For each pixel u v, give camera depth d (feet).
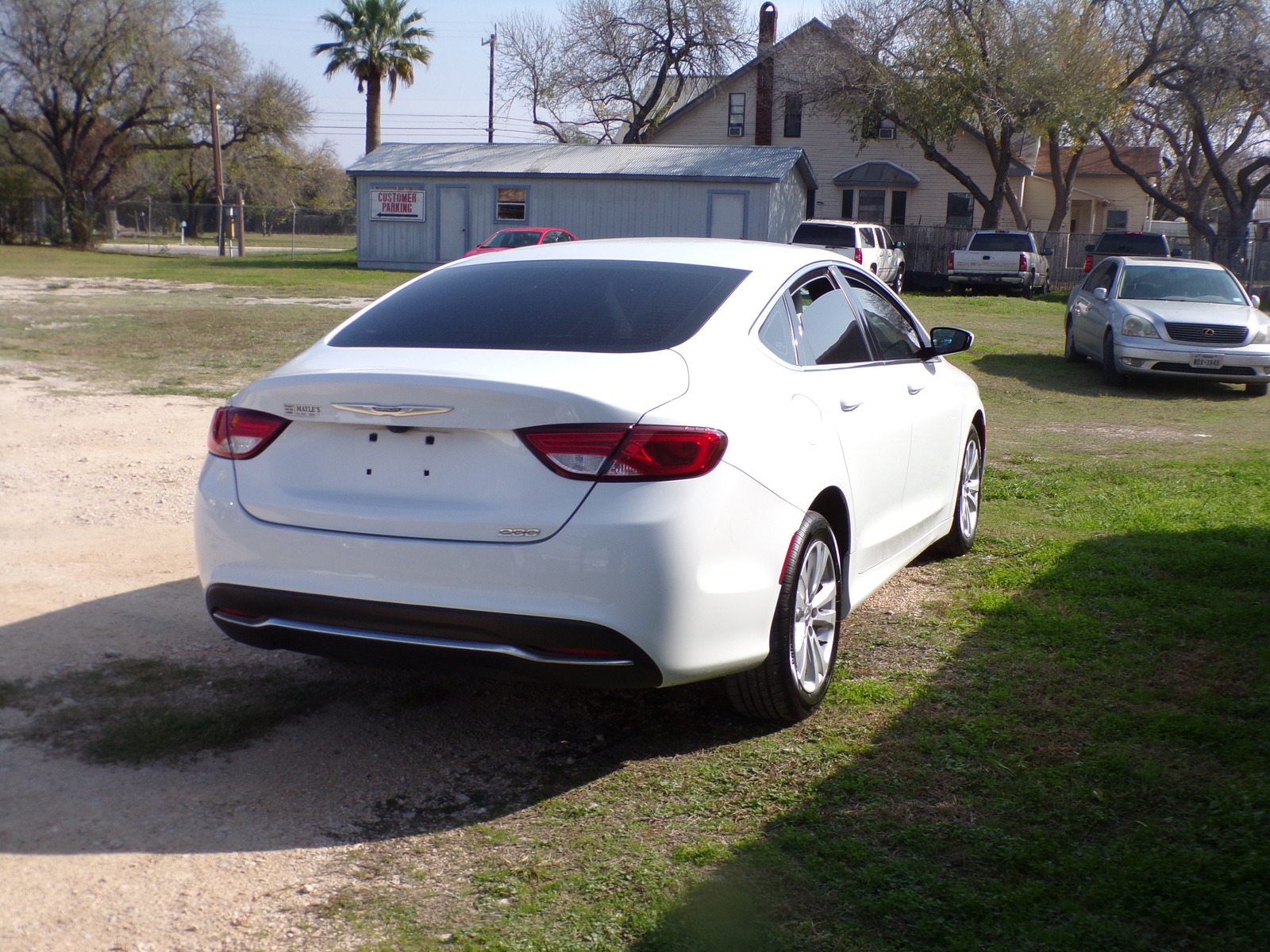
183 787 10.69
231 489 11.25
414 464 10.48
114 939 8.30
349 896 8.96
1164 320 42.32
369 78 167.32
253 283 94.43
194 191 232.53
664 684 10.70
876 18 119.55
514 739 12.05
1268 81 106.83
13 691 12.66
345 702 12.86
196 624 15.11
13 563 17.42
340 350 11.84
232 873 9.27
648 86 154.10
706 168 110.11
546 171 110.93
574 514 10.02
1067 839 9.79
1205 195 144.97
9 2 150.82
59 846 9.56
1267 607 15.93
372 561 10.43
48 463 24.62
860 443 13.61
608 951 8.25
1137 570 18.20
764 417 11.50
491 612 10.13
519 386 10.09
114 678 13.19
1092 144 168.25
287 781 10.91
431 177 114.62
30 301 70.74
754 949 8.27
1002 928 8.48
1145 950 8.18
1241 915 8.57
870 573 14.69
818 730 12.26
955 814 10.28
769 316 12.77
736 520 10.81
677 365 11.03
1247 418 37.19
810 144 147.33
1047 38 112.78
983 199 125.18
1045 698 13.02
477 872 9.36
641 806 10.56
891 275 102.32
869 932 8.47
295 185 236.22
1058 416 36.73
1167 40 110.93
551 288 12.69
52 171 163.94
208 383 37.68
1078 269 119.55
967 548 19.57
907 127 123.13
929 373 17.06
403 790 10.84
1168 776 10.95
